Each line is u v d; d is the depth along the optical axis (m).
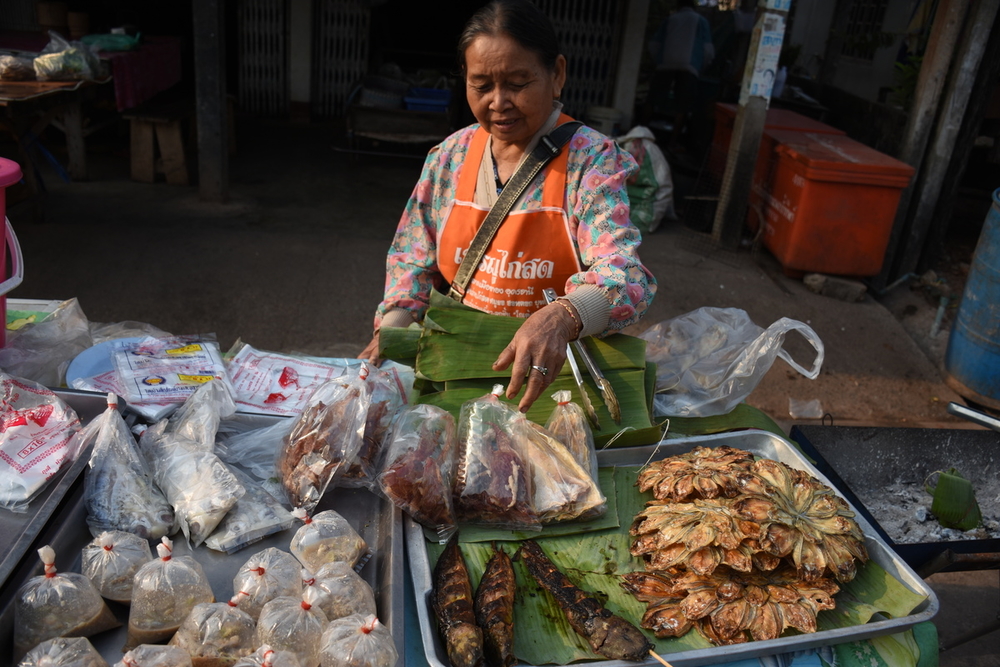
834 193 5.80
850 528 1.39
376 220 6.93
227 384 1.69
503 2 1.60
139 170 7.23
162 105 7.47
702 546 1.33
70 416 1.46
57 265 5.34
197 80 6.51
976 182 8.21
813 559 1.32
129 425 1.51
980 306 4.63
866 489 2.84
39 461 1.35
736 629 1.24
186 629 1.07
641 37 9.03
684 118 9.88
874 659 1.28
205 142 6.69
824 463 2.34
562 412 1.63
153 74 7.61
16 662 1.08
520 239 1.82
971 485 2.57
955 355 4.89
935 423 4.65
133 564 1.18
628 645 1.16
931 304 6.15
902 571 1.40
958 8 5.58
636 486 1.63
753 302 5.84
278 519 1.36
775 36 6.10
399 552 1.27
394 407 1.53
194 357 1.77
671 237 7.08
